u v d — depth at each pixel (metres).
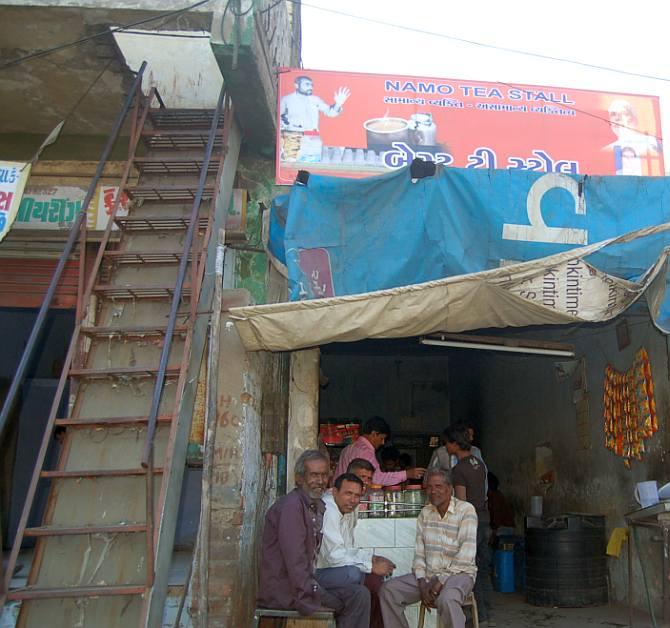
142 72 6.01
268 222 6.35
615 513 7.33
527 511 9.77
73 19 5.54
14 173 5.59
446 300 5.01
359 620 4.50
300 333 5.01
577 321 5.18
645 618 6.45
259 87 5.80
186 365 4.68
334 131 6.57
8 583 3.95
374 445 6.12
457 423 6.50
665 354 6.36
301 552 4.16
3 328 8.38
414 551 5.62
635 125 6.95
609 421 7.47
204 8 5.50
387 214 5.48
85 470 4.38
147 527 4.02
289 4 8.43
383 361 12.96
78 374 4.74
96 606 4.22
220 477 5.20
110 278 5.61
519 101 6.87
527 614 6.79
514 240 5.43
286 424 6.62
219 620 4.86
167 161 5.96
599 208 5.54
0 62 5.98
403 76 6.78
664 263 5.10
